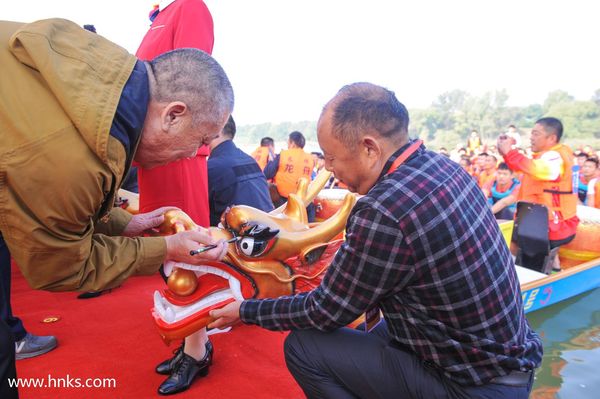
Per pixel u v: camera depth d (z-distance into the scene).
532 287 3.29
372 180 1.50
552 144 4.54
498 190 6.45
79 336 2.52
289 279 1.83
